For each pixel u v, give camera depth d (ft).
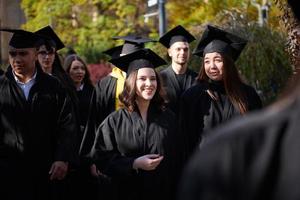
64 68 40.14
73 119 30.22
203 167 8.62
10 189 29.17
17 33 29.43
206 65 29.22
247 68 52.49
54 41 37.65
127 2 81.56
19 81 29.73
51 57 35.76
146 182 26.27
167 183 26.86
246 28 53.06
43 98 29.66
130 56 27.81
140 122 27.09
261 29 52.90
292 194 8.14
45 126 29.73
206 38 30.22
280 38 52.80
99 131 27.53
